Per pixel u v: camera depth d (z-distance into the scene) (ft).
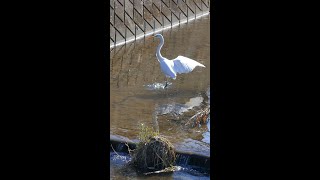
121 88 60.90
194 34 97.96
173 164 38.17
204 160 38.34
